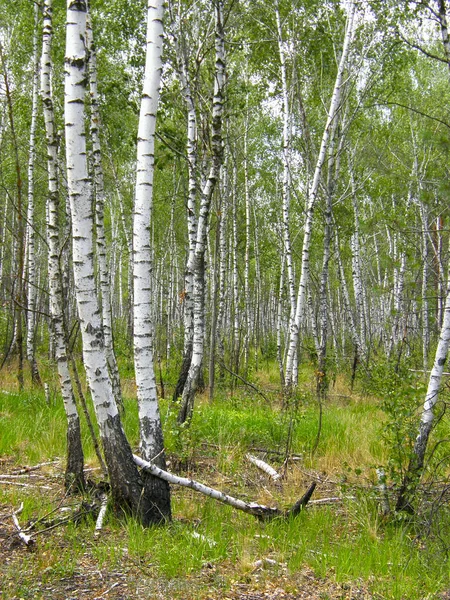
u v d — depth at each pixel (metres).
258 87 17.44
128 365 18.95
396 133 19.03
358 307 18.92
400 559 5.21
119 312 33.09
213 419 9.95
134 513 5.30
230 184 20.38
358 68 14.04
